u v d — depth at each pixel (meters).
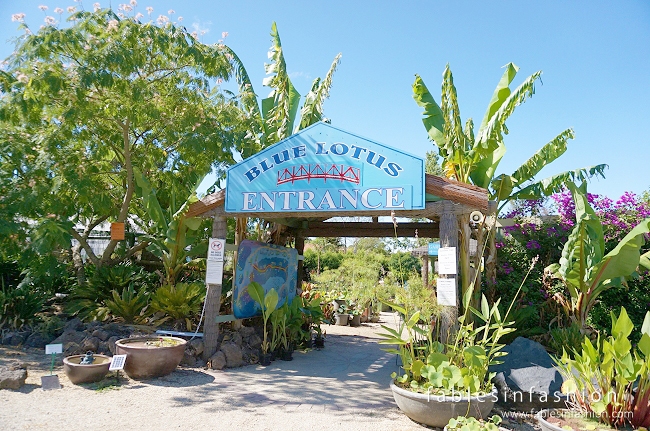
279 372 7.64
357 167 7.20
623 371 4.52
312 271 23.27
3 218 8.43
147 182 9.34
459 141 8.01
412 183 6.81
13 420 4.70
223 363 7.63
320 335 10.45
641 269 8.59
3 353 7.55
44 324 8.66
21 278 11.22
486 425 4.54
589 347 4.93
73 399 5.54
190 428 4.79
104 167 10.71
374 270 15.66
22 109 8.48
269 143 11.18
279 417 5.25
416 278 6.14
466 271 7.66
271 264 9.81
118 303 8.91
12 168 9.22
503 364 6.29
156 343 7.00
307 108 10.94
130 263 11.95
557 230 9.38
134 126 10.31
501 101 8.21
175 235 8.91
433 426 5.10
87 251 10.63
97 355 6.80
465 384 5.04
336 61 10.97
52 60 9.14
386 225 10.51
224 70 10.41
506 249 9.78
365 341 11.77
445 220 6.62
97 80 8.55
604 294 8.75
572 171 9.08
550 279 8.92
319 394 6.32
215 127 10.24
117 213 11.45
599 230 7.41
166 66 10.30
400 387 5.49
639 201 9.65
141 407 5.38
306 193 7.46
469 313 7.44
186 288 9.05
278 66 11.13
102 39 9.16
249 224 12.15
